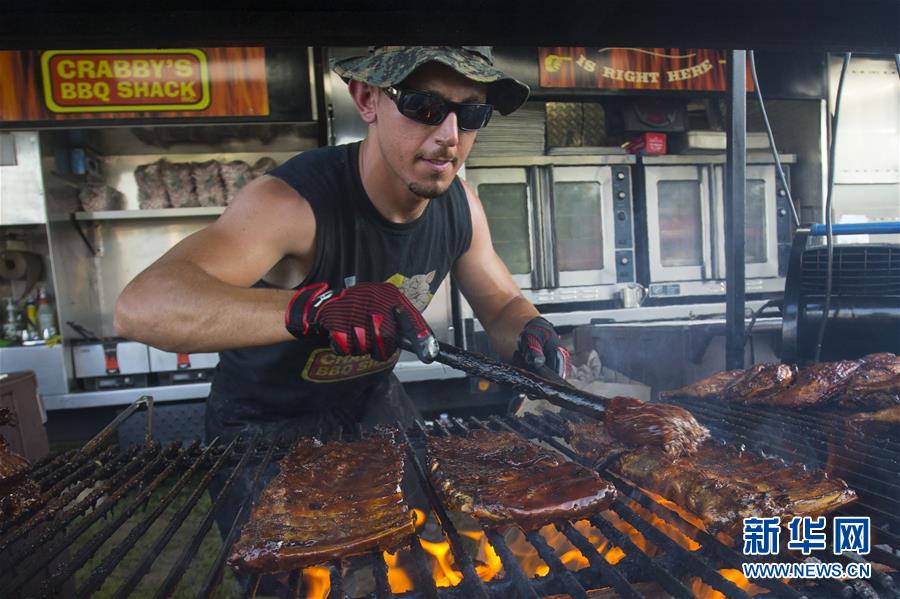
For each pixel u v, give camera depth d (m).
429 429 2.09
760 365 2.20
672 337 3.61
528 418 2.17
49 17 1.09
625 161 5.57
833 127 2.34
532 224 5.43
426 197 1.83
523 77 5.16
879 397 1.95
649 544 1.72
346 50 4.91
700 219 5.78
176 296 1.55
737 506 1.22
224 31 1.18
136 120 4.69
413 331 1.48
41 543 1.24
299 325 1.51
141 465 1.79
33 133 4.73
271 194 1.89
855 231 2.45
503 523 1.28
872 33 1.46
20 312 5.10
